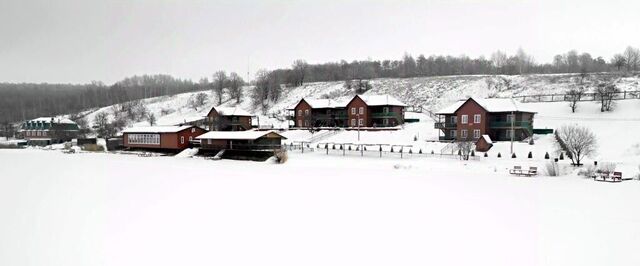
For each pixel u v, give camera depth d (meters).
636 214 25.19
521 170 42.78
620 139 55.22
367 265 17.45
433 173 44.00
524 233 21.53
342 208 27.11
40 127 107.75
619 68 114.31
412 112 96.00
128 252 18.95
